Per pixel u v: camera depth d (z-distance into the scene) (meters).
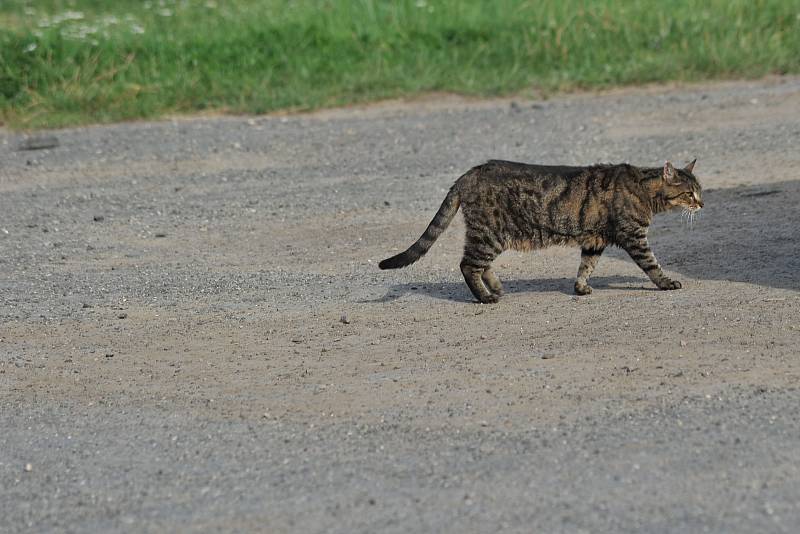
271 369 12.91
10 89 29.22
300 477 10.02
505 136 25.64
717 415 10.70
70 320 15.23
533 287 15.81
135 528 9.29
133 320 15.14
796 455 9.78
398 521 9.05
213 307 15.57
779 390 11.20
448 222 15.09
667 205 15.12
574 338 13.25
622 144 24.53
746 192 19.97
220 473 10.24
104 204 21.67
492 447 10.34
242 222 20.28
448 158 24.16
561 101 28.53
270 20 33.66
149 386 12.61
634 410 10.94
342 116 28.14
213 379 12.70
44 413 12.03
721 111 26.67
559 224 14.93
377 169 23.58
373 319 14.66
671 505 9.02
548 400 11.36
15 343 14.38
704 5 33.44
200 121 28.00
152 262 18.06
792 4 33.09
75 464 10.68
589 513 8.96
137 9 39.94
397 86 29.92
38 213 21.17
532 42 32.00
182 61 31.17
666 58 30.45
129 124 27.91
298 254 18.20
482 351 13.05
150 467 10.49
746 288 14.75
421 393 11.81
